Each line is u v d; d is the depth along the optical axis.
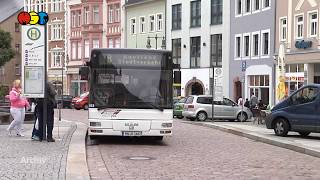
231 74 50.72
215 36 53.69
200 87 56.31
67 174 10.69
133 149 16.78
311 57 38.03
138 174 11.62
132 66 18.00
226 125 28.97
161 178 11.16
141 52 18.06
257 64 45.84
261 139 20.77
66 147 15.65
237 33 49.69
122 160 13.98
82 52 74.94
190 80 57.03
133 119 17.81
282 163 14.04
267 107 36.41
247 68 47.53
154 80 18.02
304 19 39.06
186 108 36.97
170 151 16.38
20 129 19.39
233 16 50.50
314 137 21.67
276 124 21.72
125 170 12.18
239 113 37.06
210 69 54.00
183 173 11.92
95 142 18.92
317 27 37.66
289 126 21.27
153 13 63.31
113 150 16.44
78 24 76.38
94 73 17.92
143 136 18.97
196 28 56.25
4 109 31.39
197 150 16.81
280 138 20.47
